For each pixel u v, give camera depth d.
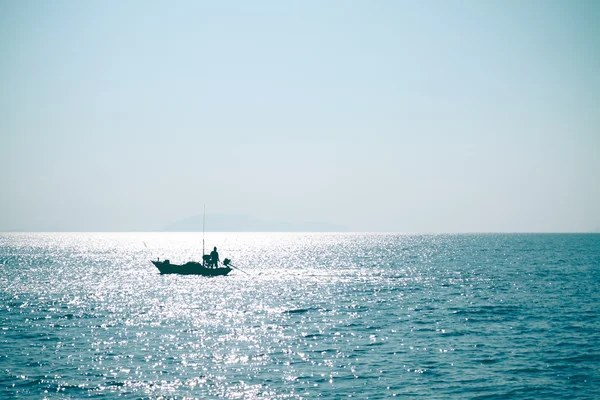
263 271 113.12
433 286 81.25
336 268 121.38
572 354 38.12
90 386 31.39
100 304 62.84
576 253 164.75
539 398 29.73
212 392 30.48
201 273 96.69
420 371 34.44
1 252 189.62
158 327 48.44
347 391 30.70
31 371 34.19
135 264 134.50
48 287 81.06
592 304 60.31
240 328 48.06
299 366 35.56
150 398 29.55
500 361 36.56
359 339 43.50
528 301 63.19
